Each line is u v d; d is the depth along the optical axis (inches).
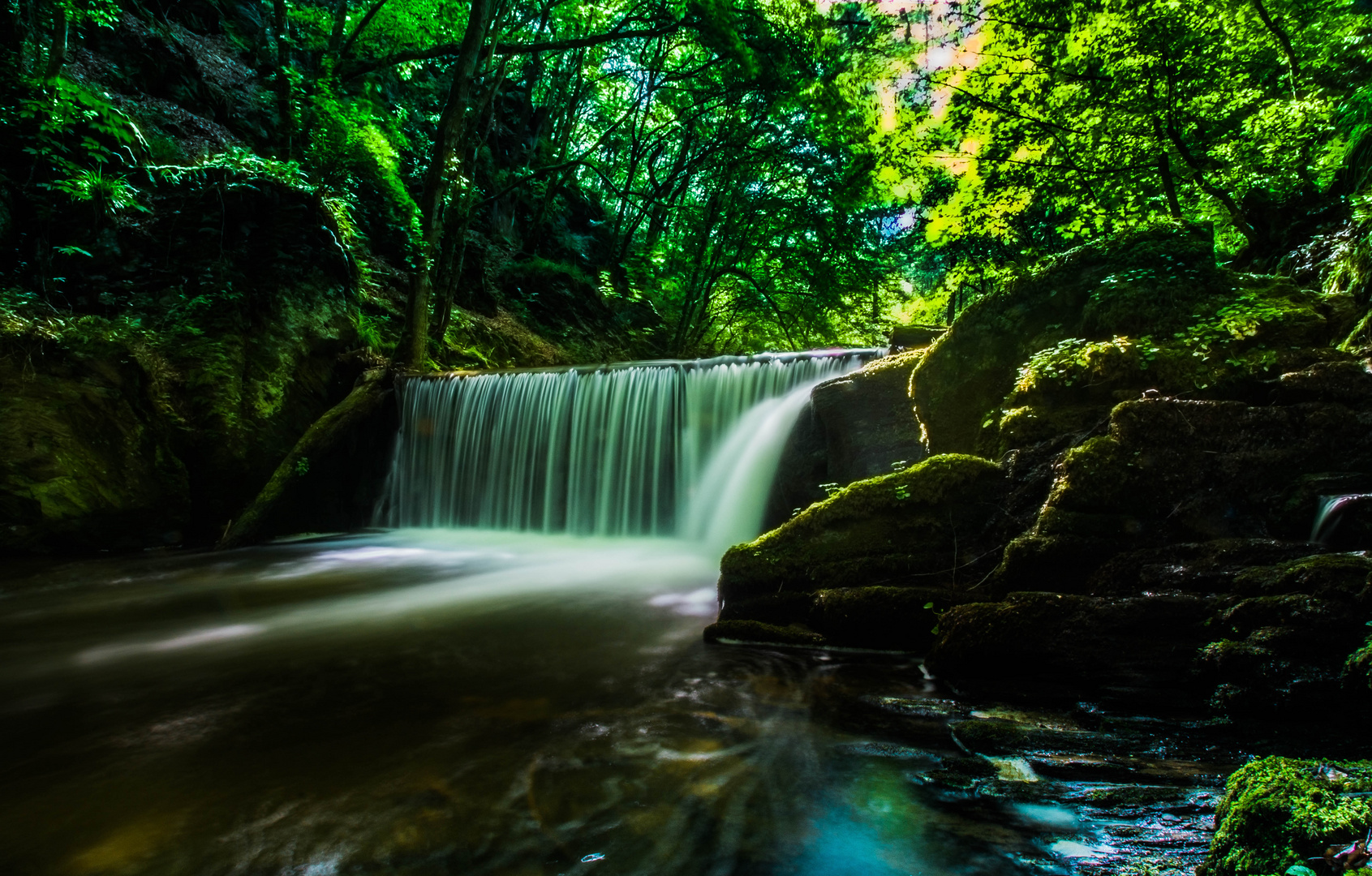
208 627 210.8
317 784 111.4
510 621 215.5
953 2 433.1
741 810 100.7
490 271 749.9
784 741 123.0
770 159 809.5
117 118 412.5
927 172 487.5
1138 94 331.0
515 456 418.9
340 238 473.1
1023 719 127.3
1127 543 150.6
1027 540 156.5
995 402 219.3
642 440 383.9
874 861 87.5
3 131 368.8
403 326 522.3
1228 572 133.7
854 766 113.0
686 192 935.7
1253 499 147.9
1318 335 178.7
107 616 224.4
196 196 413.7
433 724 134.9
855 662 165.0
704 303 887.1
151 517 350.3
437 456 438.3
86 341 346.6
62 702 149.6
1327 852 65.4
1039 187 403.2
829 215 799.7
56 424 323.6
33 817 103.0
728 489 339.0
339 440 404.8
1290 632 116.4
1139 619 134.3
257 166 438.3
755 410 342.0
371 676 164.1
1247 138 331.6
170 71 557.6
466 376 438.6
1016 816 95.5
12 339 325.4
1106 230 396.8
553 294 811.4
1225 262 374.0
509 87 930.7
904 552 181.8
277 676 165.5
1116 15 322.0
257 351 398.9
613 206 1106.1
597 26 788.6
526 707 142.8
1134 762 108.3
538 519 410.0
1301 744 109.6
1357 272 229.9
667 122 891.4
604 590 260.7
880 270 884.0
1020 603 145.6
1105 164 373.7
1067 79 358.9
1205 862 77.7
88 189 366.9
